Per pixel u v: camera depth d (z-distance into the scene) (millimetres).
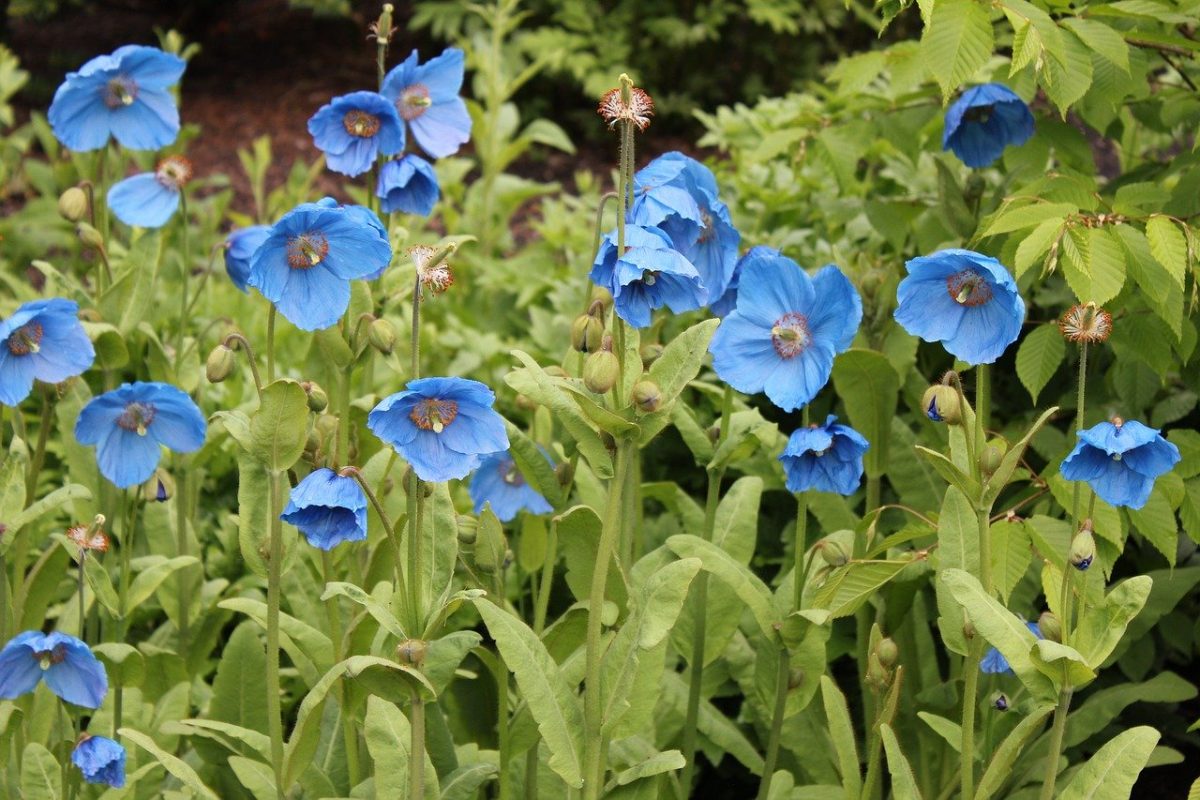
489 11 3801
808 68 5574
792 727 2389
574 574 2234
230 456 2738
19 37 6152
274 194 3898
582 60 5281
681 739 2375
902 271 2674
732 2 5527
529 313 3152
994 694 2248
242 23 6586
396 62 6094
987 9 2330
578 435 2090
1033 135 2492
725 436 2289
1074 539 2041
